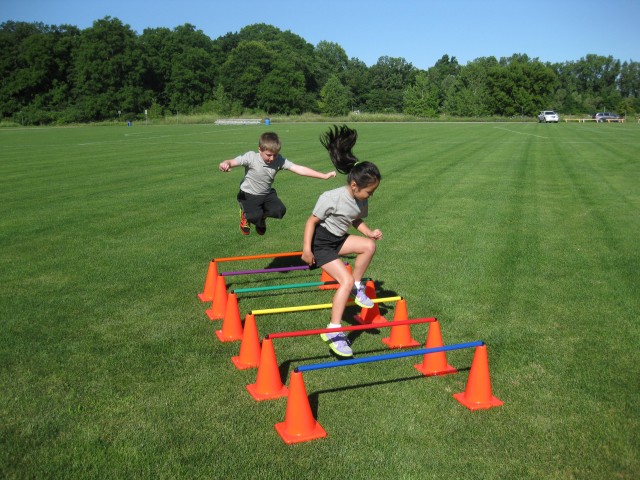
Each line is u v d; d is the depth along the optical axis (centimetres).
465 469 320
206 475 311
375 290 605
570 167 1764
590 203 1137
